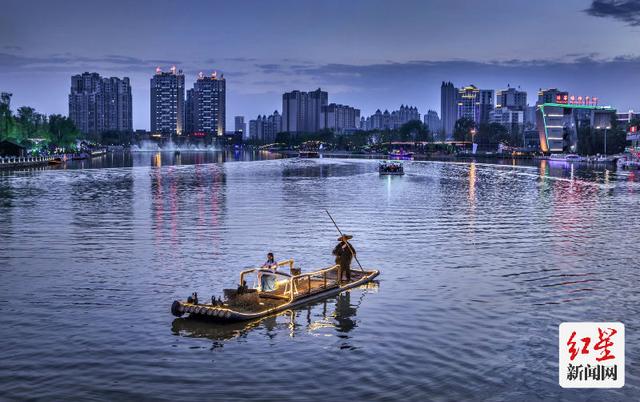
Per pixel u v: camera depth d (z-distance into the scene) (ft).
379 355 58.85
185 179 335.26
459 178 358.02
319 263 100.68
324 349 60.49
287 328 66.64
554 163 634.02
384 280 88.07
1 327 66.54
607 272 93.61
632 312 72.13
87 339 62.95
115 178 341.21
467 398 50.14
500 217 161.79
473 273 92.73
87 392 51.19
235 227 139.64
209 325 67.51
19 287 83.41
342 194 235.61
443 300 77.30
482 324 67.67
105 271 93.30
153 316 70.49
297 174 397.60
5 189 256.52
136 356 58.75
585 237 127.75
